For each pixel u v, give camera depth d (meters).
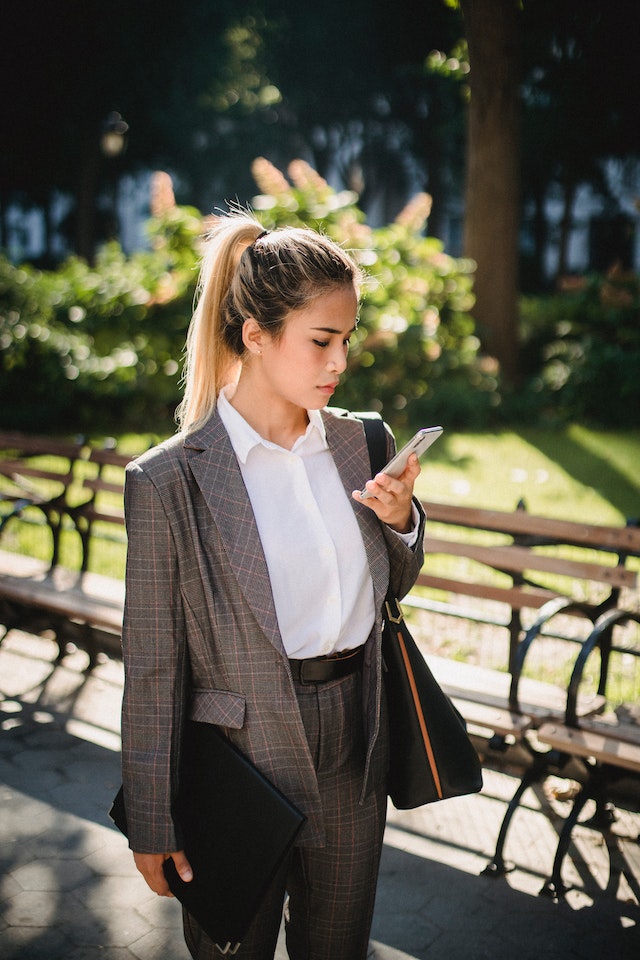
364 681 1.74
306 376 1.60
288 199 9.81
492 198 11.35
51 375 9.96
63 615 4.67
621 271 12.56
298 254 1.56
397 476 1.62
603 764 3.19
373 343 9.83
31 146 23.41
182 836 1.63
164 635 1.61
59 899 2.88
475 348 10.98
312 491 1.69
